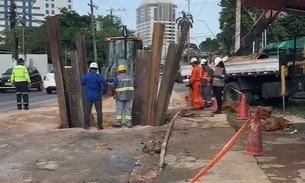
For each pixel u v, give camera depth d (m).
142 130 12.48
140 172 8.10
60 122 13.94
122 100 13.08
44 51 66.06
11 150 10.08
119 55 25.83
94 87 12.91
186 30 13.38
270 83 17.25
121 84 13.06
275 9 11.79
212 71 17.20
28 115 16.14
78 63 13.78
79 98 13.73
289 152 8.81
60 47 13.68
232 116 14.70
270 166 7.64
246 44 20.44
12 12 41.31
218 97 15.62
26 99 18.45
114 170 8.34
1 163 8.86
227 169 7.44
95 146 10.45
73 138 11.40
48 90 29.25
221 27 55.19
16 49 40.06
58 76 13.57
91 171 8.27
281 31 40.09
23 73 18.30
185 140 10.38
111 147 10.34
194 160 8.32
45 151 9.95
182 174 7.35
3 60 44.75
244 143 9.77
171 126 12.30
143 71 13.61
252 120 8.68
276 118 12.25
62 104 13.58
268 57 18.27
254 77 18.00
